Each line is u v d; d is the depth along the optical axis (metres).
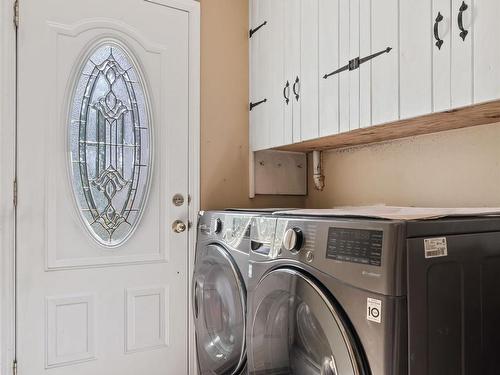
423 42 1.31
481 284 1.01
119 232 1.94
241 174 2.28
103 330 1.88
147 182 2.02
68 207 1.82
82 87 1.87
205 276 1.81
